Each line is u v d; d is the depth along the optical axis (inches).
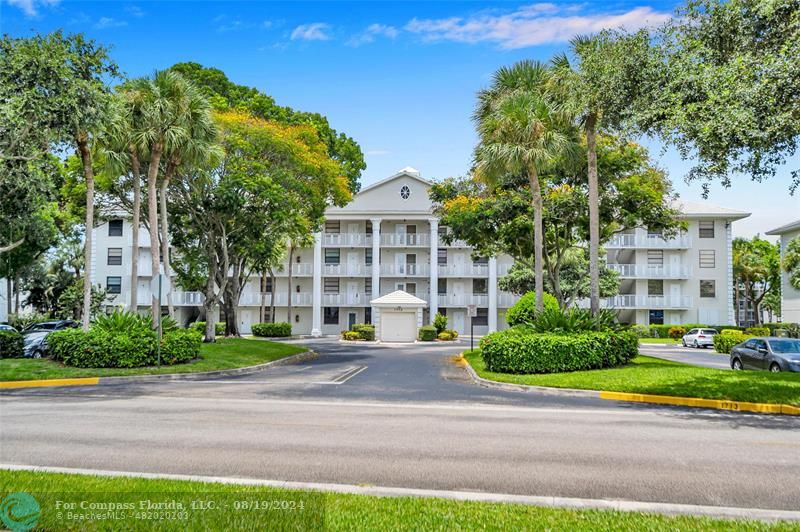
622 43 573.0
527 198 1055.6
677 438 375.6
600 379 623.8
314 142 1206.3
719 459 317.7
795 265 1813.5
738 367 843.4
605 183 1018.7
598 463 306.8
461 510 218.2
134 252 898.1
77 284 1684.3
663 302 2000.5
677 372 647.8
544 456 321.4
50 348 759.1
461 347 1498.5
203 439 358.3
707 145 463.8
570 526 201.2
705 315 1996.8
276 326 1888.5
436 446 344.5
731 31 503.5
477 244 1179.3
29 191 869.8
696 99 487.8
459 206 1107.3
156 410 475.5
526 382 640.4
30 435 366.9
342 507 219.9
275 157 1117.7
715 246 2017.7
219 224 1096.8
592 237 815.1
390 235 2046.0
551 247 1220.5
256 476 275.7
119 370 727.7
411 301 1707.7
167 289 766.5
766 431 404.2
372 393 595.2
